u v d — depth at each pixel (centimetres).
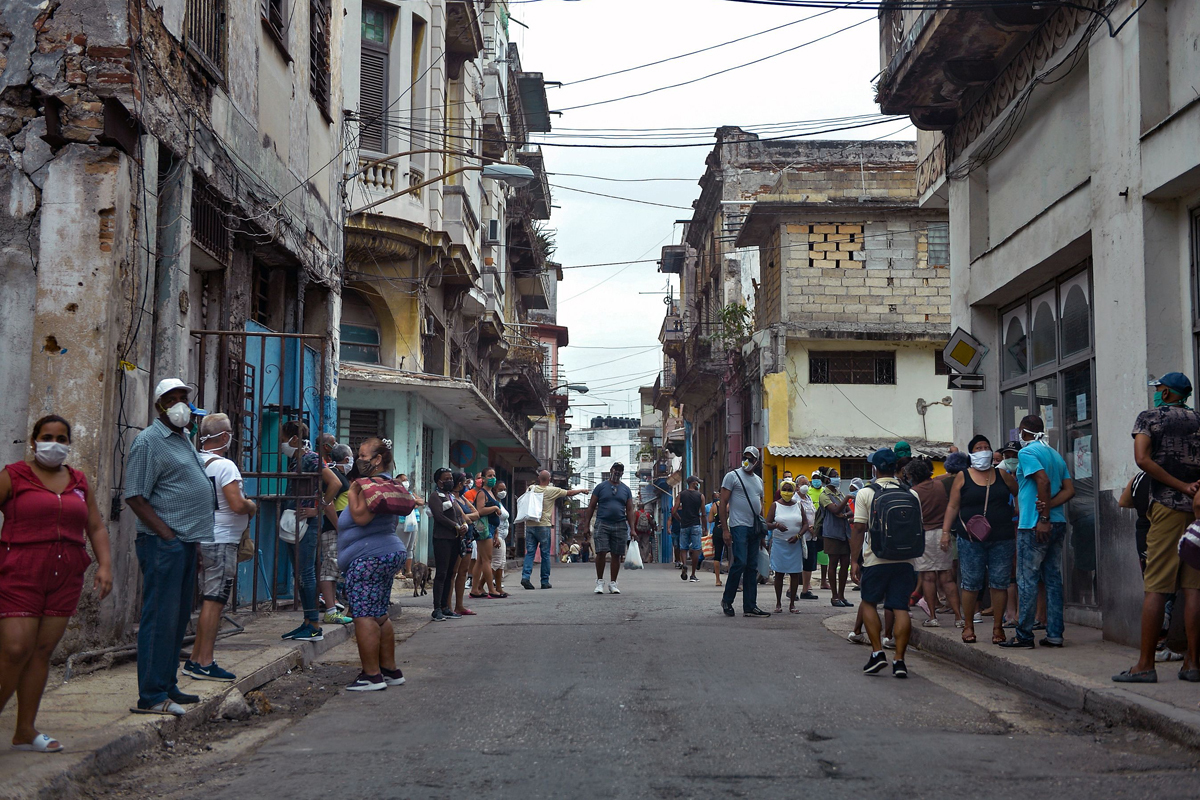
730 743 586
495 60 3127
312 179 1411
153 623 626
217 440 766
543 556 1892
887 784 500
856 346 2556
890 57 1409
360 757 565
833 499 1493
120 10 826
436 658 938
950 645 950
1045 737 614
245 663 801
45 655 520
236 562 769
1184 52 893
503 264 3441
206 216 1063
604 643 1016
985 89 1298
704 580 2227
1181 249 901
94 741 539
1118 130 952
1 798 430
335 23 1548
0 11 828
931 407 2561
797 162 3322
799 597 1655
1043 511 874
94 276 803
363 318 2238
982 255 1289
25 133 822
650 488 6312
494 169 1916
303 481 981
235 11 1106
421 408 2372
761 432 2591
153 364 915
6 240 815
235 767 552
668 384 5434
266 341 1298
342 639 1048
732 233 3306
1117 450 940
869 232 2548
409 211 2186
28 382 802
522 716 665
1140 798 477
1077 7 1012
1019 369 1263
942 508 1091
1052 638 898
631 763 541
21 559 512
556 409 6319
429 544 2367
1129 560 905
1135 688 683
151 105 878
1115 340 949
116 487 817
